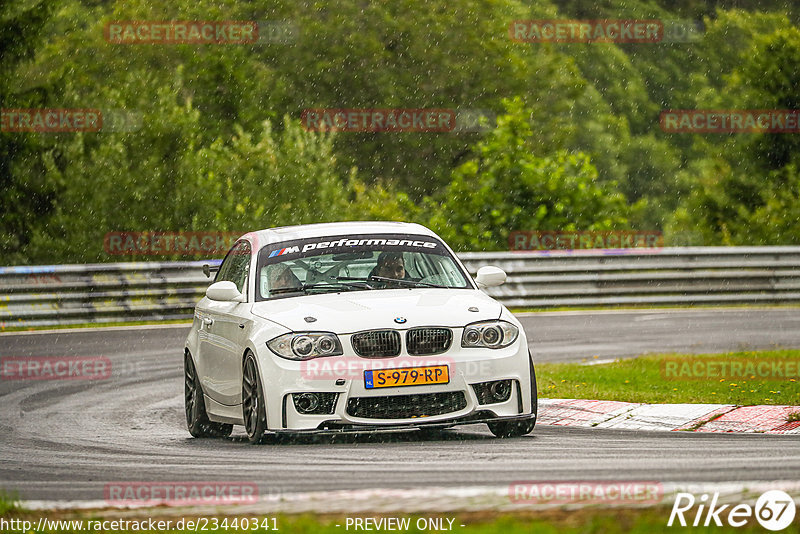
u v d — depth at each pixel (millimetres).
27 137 117250
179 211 117625
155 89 125812
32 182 117375
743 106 155750
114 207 117062
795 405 34125
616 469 23938
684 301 85250
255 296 31828
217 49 177375
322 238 33781
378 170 198000
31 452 31250
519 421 30438
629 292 84812
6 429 37062
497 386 29359
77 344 63500
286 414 28703
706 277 85750
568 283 84250
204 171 120062
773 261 86562
